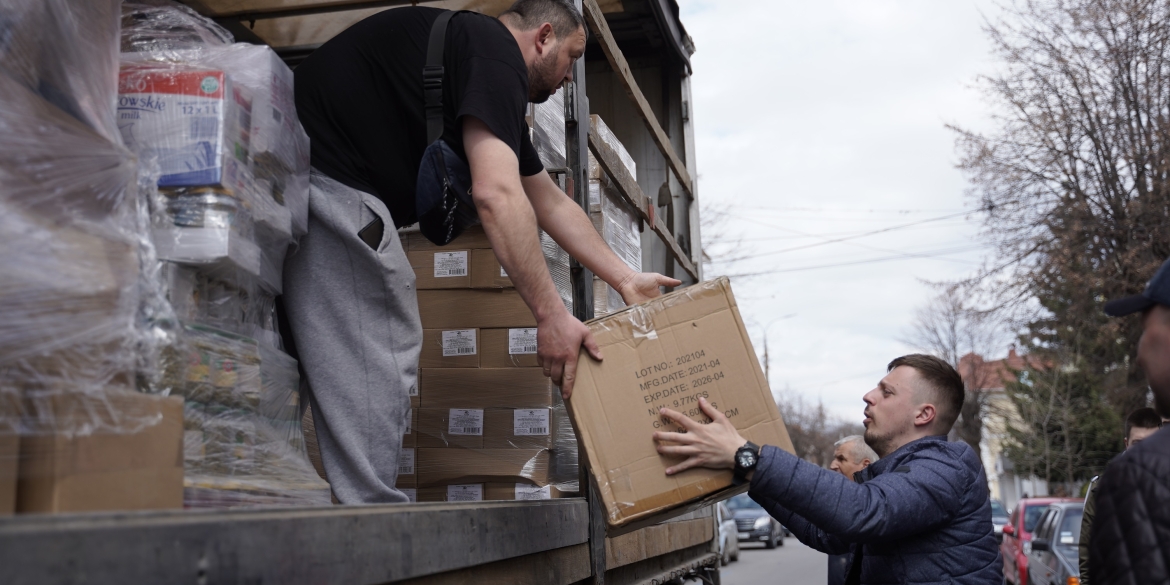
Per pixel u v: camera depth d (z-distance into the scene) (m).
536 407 2.92
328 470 2.09
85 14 1.49
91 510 1.14
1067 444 26.42
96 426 1.16
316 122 2.24
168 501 1.29
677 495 2.02
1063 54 16.67
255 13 3.39
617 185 3.55
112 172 1.38
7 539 0.76
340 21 3.47
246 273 1.76
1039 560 9.18
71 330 1.19
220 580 1.01
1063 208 16.97
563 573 2.36
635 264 3.88
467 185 2.22
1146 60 16.20
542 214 2.63
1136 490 1.41
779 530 24.27
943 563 2.27
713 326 2.14
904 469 2.30
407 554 1.45
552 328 2.07
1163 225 15.96
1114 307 1.62
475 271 3.00
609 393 2.06
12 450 1.06
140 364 1.37
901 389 2.60
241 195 1.73
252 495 1.62
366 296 2.17
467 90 2.10
